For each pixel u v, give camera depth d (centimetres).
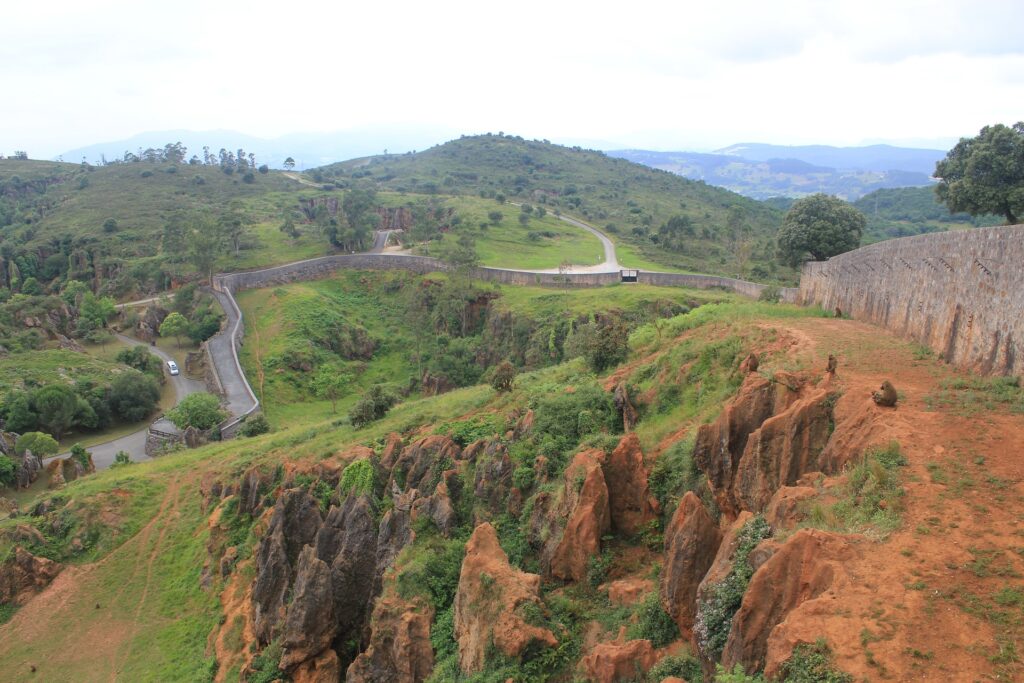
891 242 3962
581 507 2909
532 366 9456
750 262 14050
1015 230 2589
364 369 11981
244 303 13450
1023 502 1784
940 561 1634
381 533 3809
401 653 2997
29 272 16688
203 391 10625
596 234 17888
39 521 5425
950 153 5581
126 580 4919
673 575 2234
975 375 2741
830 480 2117
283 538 4075
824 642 1473
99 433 9362
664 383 4012
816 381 2745
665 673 1959
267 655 3634
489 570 2778
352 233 15875
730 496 2589
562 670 2444
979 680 1320
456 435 4362
